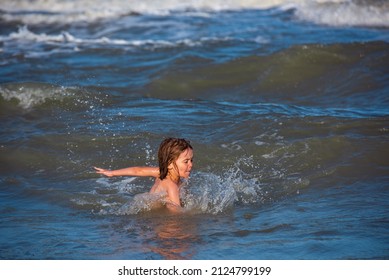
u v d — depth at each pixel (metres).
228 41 58.91
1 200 28.70
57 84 44.44
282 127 36.56
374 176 30.38
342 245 22.72
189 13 72.06
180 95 46.75
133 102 42.72
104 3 76.88
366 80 48.19
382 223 24.73
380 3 67.75
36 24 69.12
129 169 28.41
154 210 27.09
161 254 22.59
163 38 61.38
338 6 68.69
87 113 40.34
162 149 27.44
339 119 37.53
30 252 22.88
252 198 28.38
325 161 32.16
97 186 30.20
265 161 32.47
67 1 77.94
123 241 23.89
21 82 43.62
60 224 25.84
